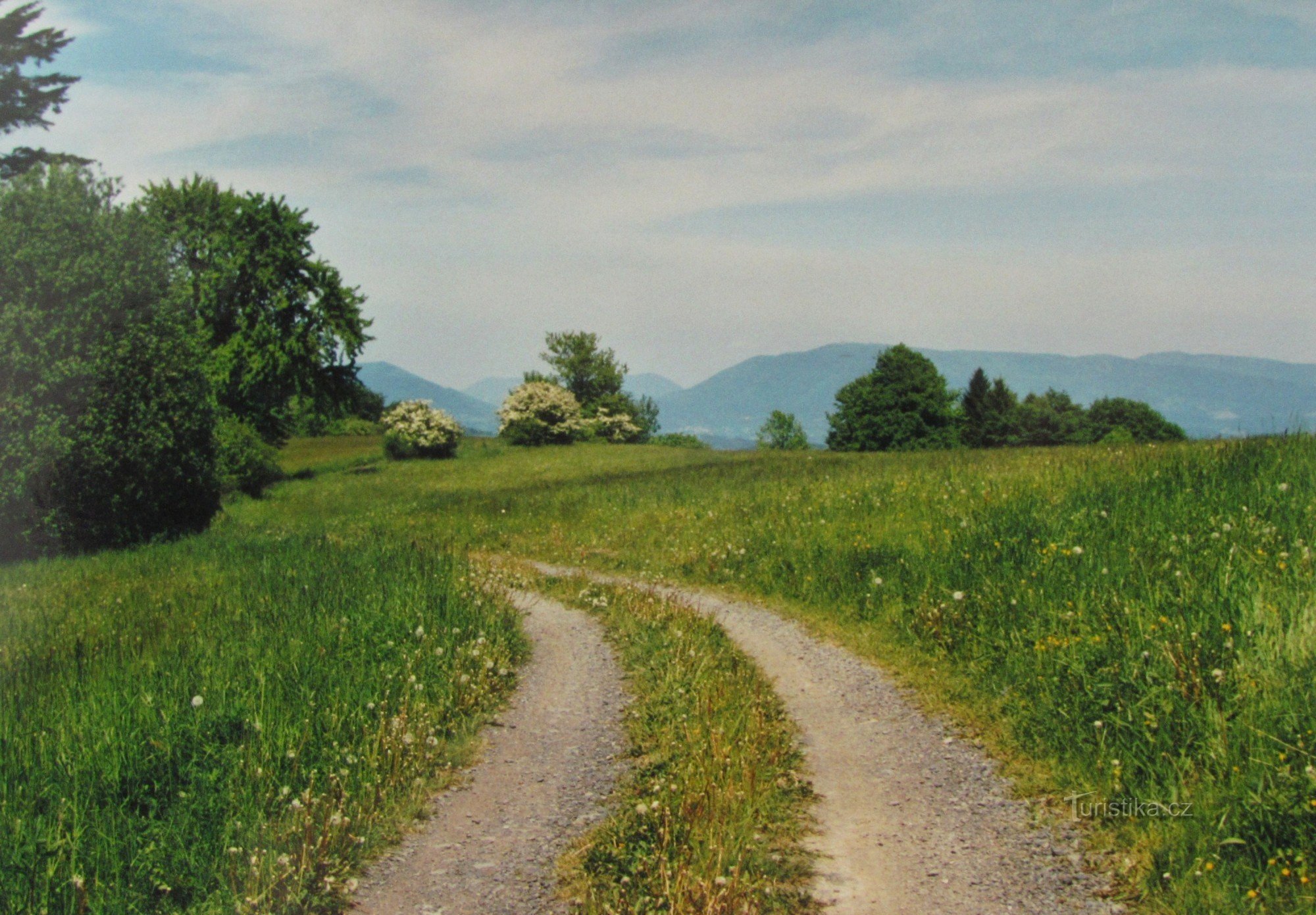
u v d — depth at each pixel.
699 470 36.03
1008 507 12.65
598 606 13.73
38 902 4.67
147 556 19.11
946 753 7.01
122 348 23.38
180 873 5.09
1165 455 14.77
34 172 24.64
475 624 11.20
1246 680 6.11
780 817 5.96
